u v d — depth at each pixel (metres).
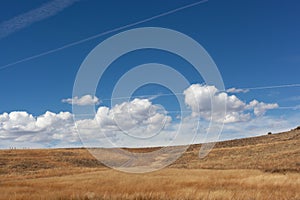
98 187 21.42
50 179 32.53
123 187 20.80
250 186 22.20
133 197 16.80
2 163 64.44
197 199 16.27
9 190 20.52
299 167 39.38
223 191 17.72
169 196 16.86
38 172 49.12
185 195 16.80
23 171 55.41
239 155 67.12
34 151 84.50
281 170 37.38
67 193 18.08
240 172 35.59
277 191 19.39
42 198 16.80
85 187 21.95
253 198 16.72
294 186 22.14
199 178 27.58
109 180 27.47
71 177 34.53
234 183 23.73
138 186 21.48
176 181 24.75
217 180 25.52
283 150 64.75
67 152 86.06
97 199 16.75
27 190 20.69
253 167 44.41
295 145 68.50
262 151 68.31
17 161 67.50
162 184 22.86
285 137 89.56
